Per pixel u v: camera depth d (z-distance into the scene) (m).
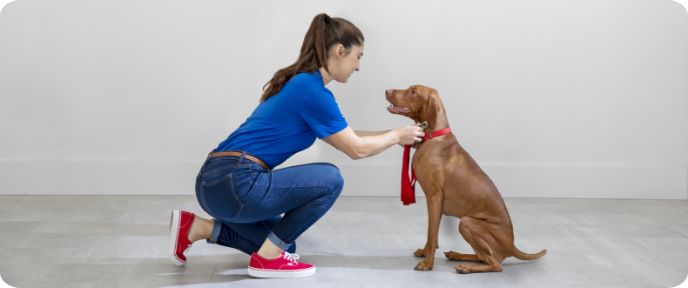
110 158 4.18
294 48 4.18
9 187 4.10
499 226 2.56
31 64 4.04
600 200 4.27
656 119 4.37
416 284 2.40
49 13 4.02
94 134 4.15
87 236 3.06
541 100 4.31
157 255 2.75
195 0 4.10
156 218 3.49
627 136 4.38
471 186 2.57
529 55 4.27
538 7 4.23
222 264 2.63
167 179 4.19
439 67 4.24
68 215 3.52
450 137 2.64
